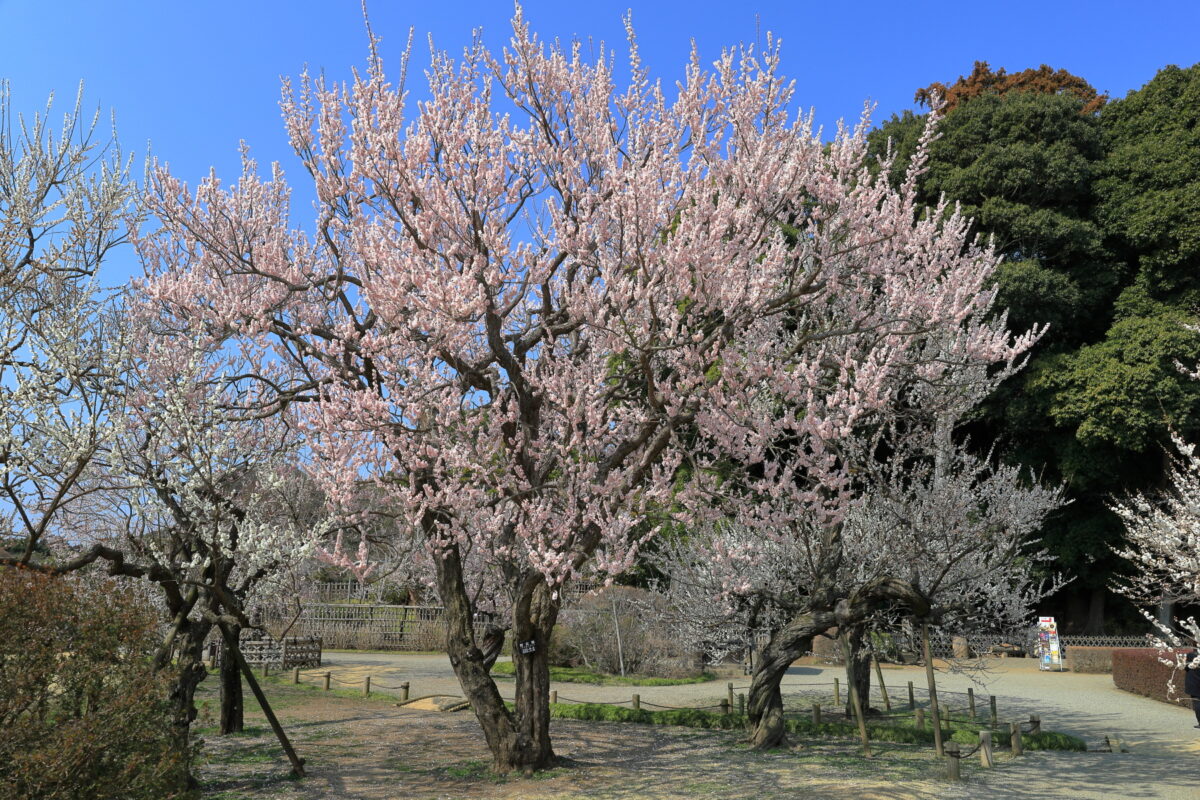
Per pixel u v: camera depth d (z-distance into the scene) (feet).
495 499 28.02
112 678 18.29
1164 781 28.50
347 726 40.88
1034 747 35.53
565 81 30.68
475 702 29.78
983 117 81.20
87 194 34.42
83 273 32.78
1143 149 78.54
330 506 28.48
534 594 29.91
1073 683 62.08
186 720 23.84
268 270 30.94
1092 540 73.31
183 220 31.60
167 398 25.55
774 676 34.58
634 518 27.91
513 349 32.42
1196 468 31.78
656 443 28.19
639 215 24.81
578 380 28.78
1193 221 71.97
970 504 38.14
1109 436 67.41
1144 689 54.34
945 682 59.88
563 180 30.19
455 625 30.30
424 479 28.43
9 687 16.40
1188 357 66.44
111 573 24.13
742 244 27.94
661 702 49.03
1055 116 79.36
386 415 25.39
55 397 24.16
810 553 34.78
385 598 87.76
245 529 26.94
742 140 29.66
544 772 29.17
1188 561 29.45
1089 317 78.23
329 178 29.94
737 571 35.73
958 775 28.22
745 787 26.66
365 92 28.73
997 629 39.60
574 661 67.36
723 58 30.55
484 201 28.30
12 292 30.12
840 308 34.19
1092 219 80.07
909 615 38.22
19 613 16.87
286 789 27.50
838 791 25.84
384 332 29.89
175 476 23.99
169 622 30.94
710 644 42.29
